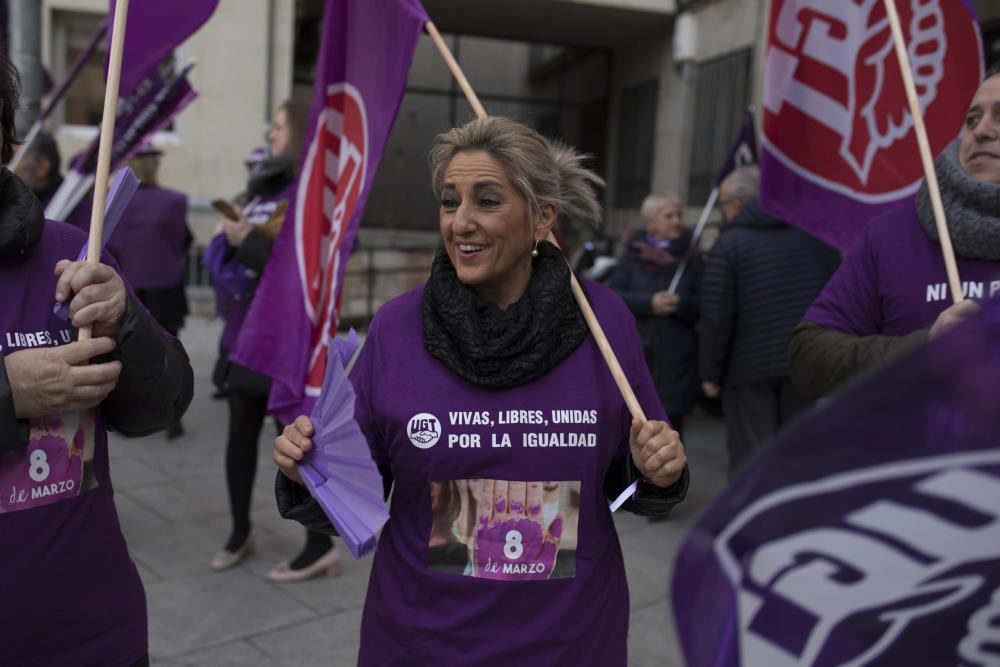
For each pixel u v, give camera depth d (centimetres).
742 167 468
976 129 199
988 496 97
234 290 388
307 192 296
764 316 393
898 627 106
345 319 1106
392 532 174
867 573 103
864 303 216
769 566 103
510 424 165
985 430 94
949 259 193
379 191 1436
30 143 434
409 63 245
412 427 166
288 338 297
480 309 170
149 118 412
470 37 1431
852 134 288
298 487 173
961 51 274
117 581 166
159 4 258
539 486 165
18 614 151
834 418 96
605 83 1428
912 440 96
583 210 185
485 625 164
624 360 176
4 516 149
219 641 330
